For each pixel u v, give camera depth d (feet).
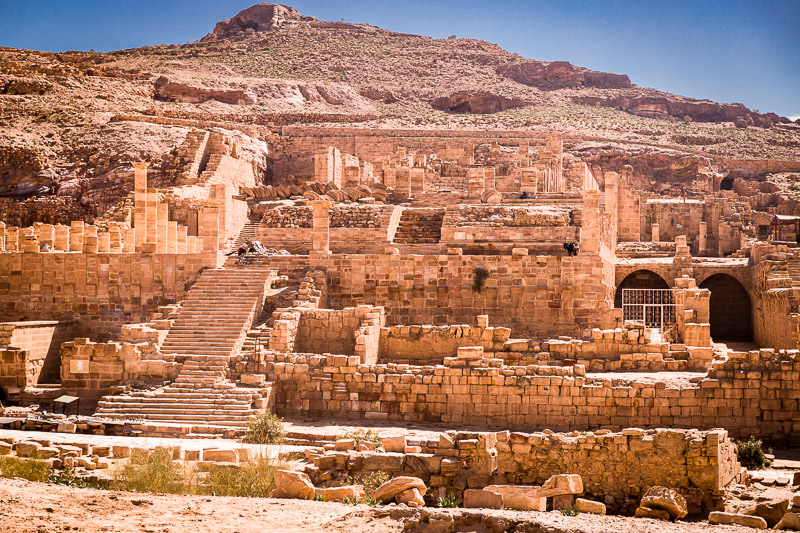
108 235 141.28
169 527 56.18
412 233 159.63
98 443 88.94
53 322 129.08
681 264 191.83
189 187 194.39
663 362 110.52
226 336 118.01
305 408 109.81
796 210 258.57
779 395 100.27
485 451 79.87
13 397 116.88
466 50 584.81
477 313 130.82
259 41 561.02
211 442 94.07
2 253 137.80
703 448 79.36
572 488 68.85
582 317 128.57
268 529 56.34
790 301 141.59
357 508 61.87
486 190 173.99
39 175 213.05
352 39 584.40
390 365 108.99
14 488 65.05
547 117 417.90
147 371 112.98
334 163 211.20
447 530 57.67
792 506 64.85
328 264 134.10
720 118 472.03
